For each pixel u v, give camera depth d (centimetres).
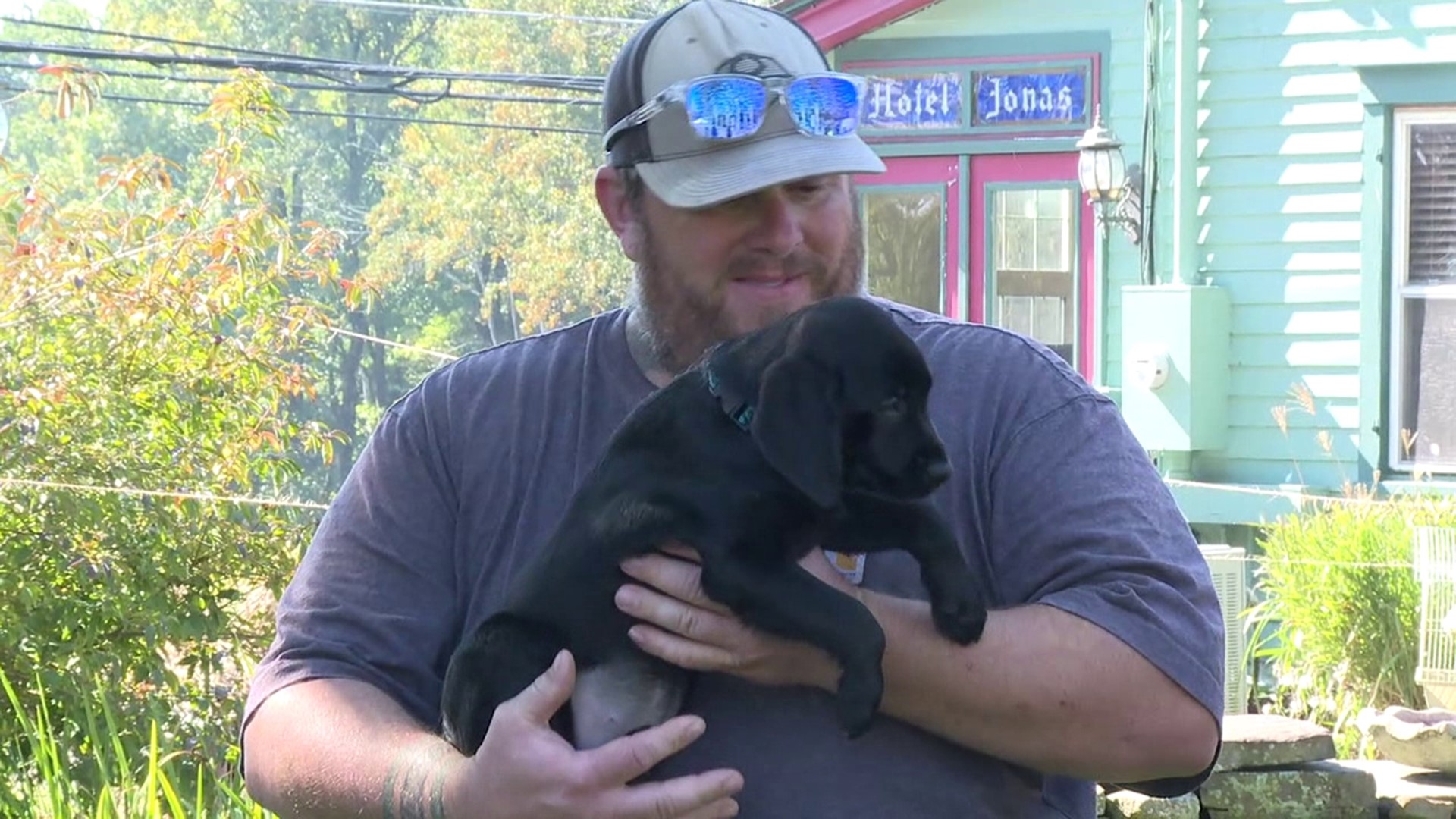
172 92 4191
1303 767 542
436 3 4109
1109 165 942
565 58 3659
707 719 254
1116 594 248
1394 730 566
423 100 1362
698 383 251
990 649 241
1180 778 255
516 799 232
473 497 277
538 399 279
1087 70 1002
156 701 589
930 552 243
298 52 4159
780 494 239
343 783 252
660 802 230
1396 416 937
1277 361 948
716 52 267
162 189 711
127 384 648
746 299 269
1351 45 926
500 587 273
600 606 248
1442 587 750
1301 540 792
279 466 671
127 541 613
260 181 742
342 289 764
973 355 268
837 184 272
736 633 239
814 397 232
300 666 273
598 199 286
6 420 613
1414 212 927
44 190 714
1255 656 821
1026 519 257
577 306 3444
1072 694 241
